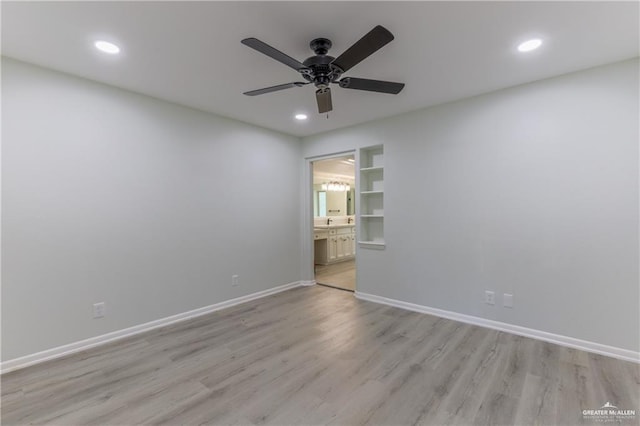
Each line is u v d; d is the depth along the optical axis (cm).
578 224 255
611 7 171
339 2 167
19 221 231
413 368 227
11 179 228
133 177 292
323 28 191
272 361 239
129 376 218
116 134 281
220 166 365
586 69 248
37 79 238
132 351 257
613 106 239
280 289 441
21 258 232
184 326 311
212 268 358
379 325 312
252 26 188
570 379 210
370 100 316
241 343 272
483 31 194
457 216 321
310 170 470
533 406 183
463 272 319
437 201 335
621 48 217
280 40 204
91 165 266
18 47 212
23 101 232
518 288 285
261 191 415
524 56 227
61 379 215
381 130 380
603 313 245
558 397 191
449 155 325
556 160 264
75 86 257
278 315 344
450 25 188
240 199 388
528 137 277
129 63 236
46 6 167
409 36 200
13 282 229
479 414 177
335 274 564
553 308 267
